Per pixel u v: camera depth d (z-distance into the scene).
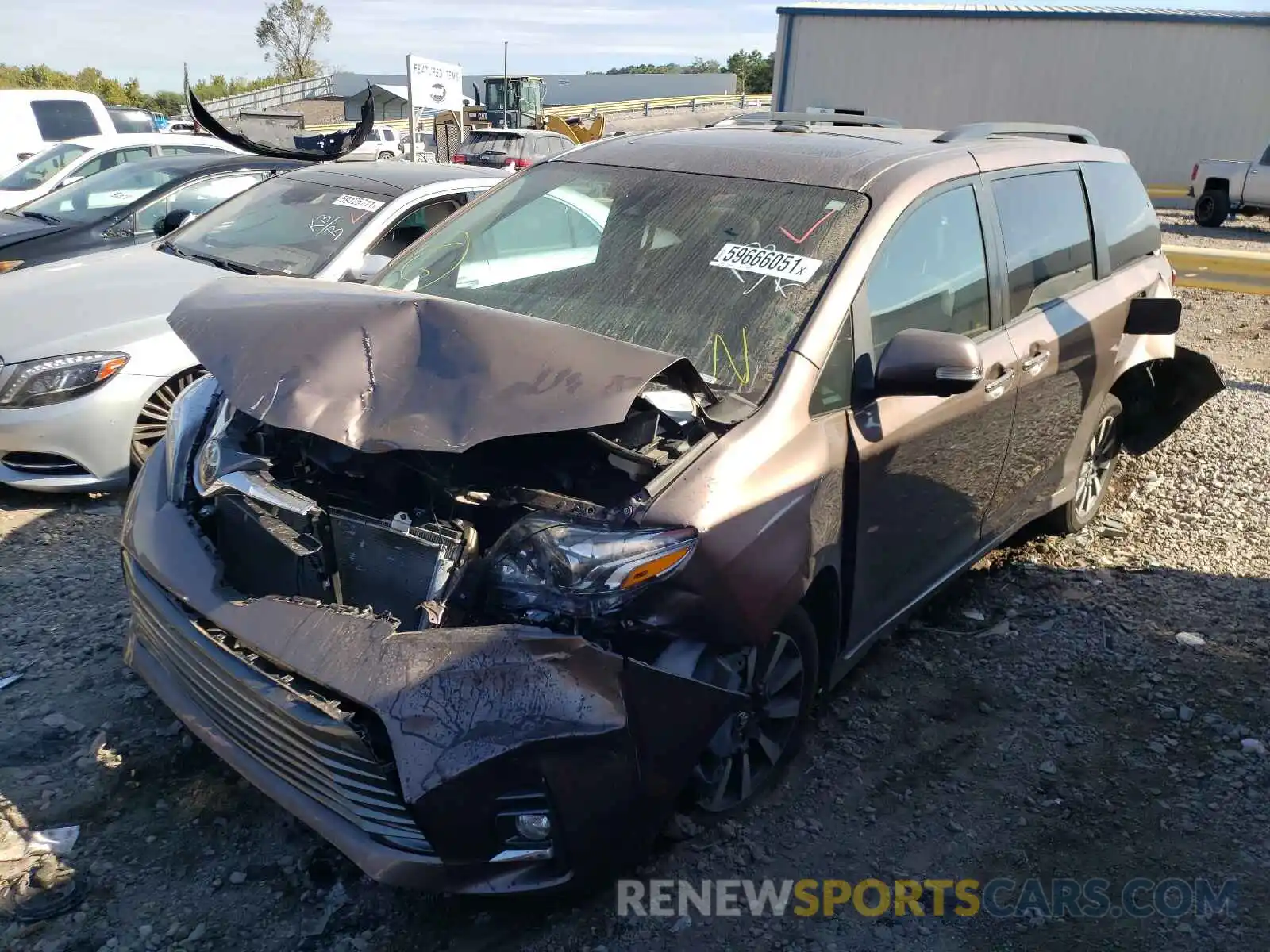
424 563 2.52
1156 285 5.05
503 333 2.70
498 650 2.35
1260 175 20.20
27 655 3.69
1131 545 5.12
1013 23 26.17
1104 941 2.74
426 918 2.66
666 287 3.34
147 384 5.00
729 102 51.91
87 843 2.82
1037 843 3.09
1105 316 4.51
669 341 3.16
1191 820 3.21
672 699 2.50
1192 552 5.05
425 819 2.25
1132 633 4.29
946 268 3.60
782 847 3.00
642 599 2.47
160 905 2.64
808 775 3.32
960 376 2.96
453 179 6.41
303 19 64.69
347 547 2.65
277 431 2.96
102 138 12.05
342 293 2.99
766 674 2.92
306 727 2.38
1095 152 4.86
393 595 2.57
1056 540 5.14
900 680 3.89
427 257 3.94
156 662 3.01
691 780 2.78
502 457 2.79
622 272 3.46
